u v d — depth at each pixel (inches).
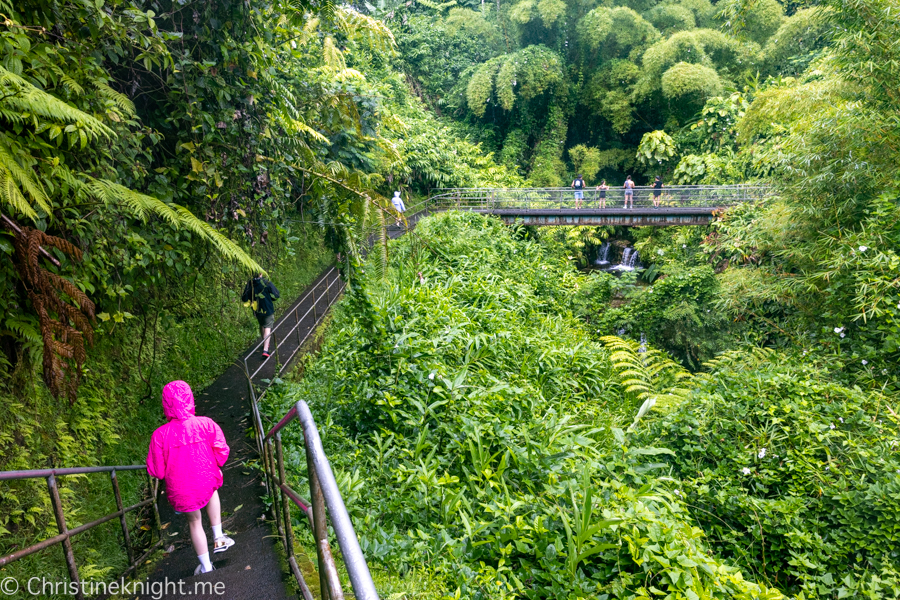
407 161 831.7
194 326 291.3
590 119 1240.8
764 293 418.6
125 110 166.9
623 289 644.1
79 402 189.2
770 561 194.1
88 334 132.3
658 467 223.5
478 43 1275.8
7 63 120.9
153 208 145.6
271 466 150.9
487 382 266.7
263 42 211.2
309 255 490.9
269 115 226.1
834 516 195.5
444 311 337.4
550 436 215.3
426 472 180.9
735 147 903.7
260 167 222.2
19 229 123.3
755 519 197.2
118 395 216.8
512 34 1253.1
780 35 941.8
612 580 147.3
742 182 805.9
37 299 125.8
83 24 151.9
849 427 234.2
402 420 217.8
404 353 246.1
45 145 133.8
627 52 1186.0
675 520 171.6
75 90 140.7
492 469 201.0
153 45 168.6
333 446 205.3
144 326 234.7
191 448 135.9
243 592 127.2
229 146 206.7
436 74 1232.2
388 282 361.1
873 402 258.1
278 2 206.1
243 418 239.6
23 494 147.9
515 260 615.2
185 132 197.0
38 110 113.3
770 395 250.8
